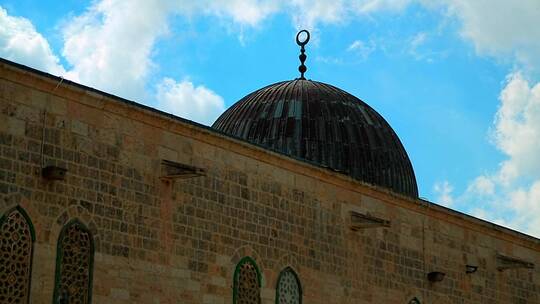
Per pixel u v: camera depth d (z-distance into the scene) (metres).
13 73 27.98
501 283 46.56
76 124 29.59
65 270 28.83
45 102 28.86
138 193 31.09
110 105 30.48
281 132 44.81
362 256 39.25
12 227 27.70
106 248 29.94
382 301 39.78
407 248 41.53
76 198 29.30
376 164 45.50
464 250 44.66
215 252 33.25
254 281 34.62
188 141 32.94
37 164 28.42
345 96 47.53
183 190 32.53
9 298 27.44
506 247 47.31
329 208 38.09
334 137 45.06
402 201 41.38
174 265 31.84
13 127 27.97
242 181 34.62
